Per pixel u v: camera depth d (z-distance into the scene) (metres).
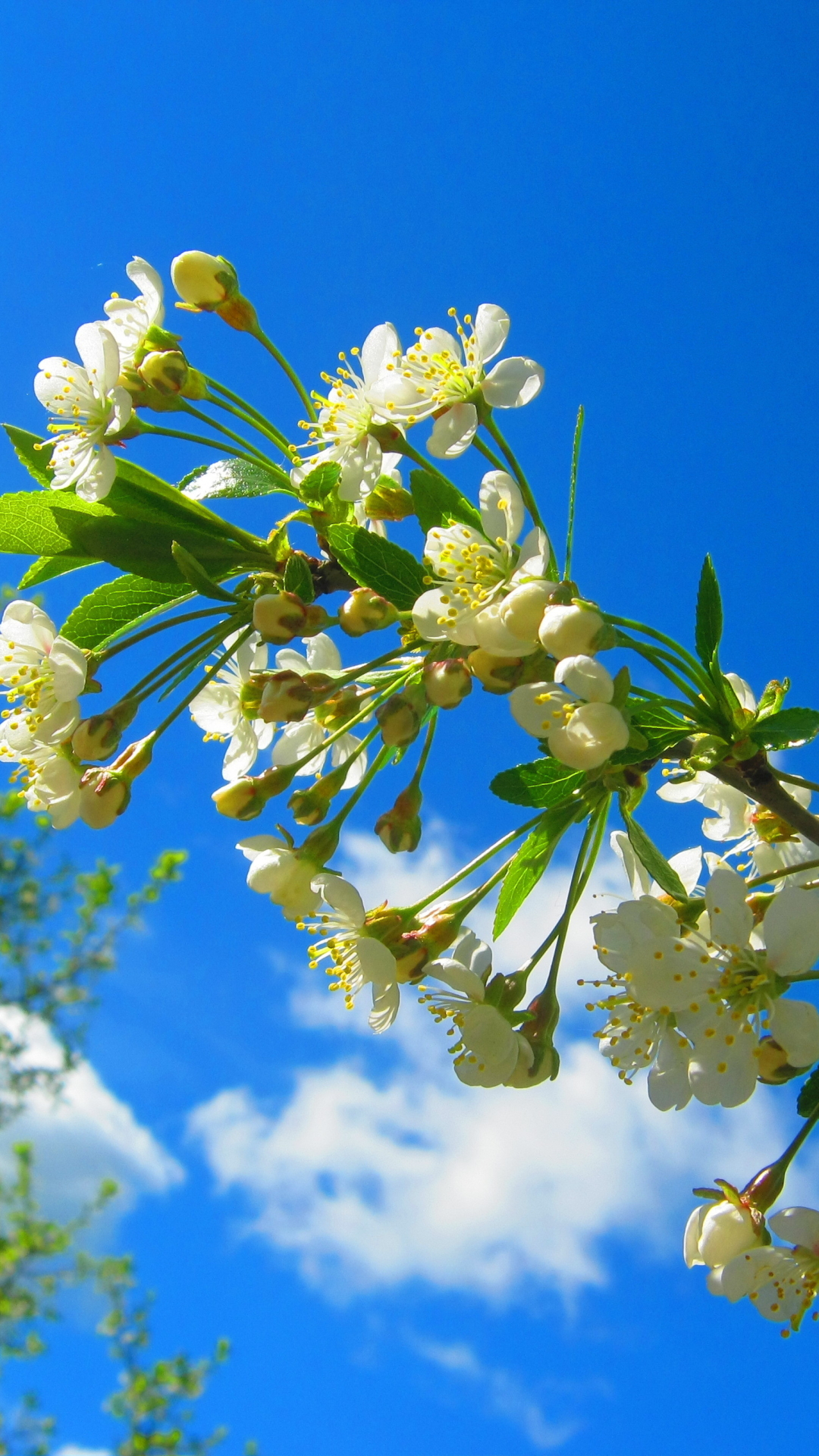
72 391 0.27
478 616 0.24
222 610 0.26
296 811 0.26
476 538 0.25
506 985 0.26
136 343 0.28
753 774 0.25
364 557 0.25
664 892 0.27
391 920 0.26
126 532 0.25
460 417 0.26
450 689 0.24
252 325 0.28
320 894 0.26
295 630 0.25
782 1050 0.23
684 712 0.25
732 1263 0.24
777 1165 0.24
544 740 0.24
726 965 0.23
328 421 0.27
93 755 0.26
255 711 0.26
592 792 0.25
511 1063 0.25
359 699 0.27
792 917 0.23
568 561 0.25
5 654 0.27
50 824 0.27
